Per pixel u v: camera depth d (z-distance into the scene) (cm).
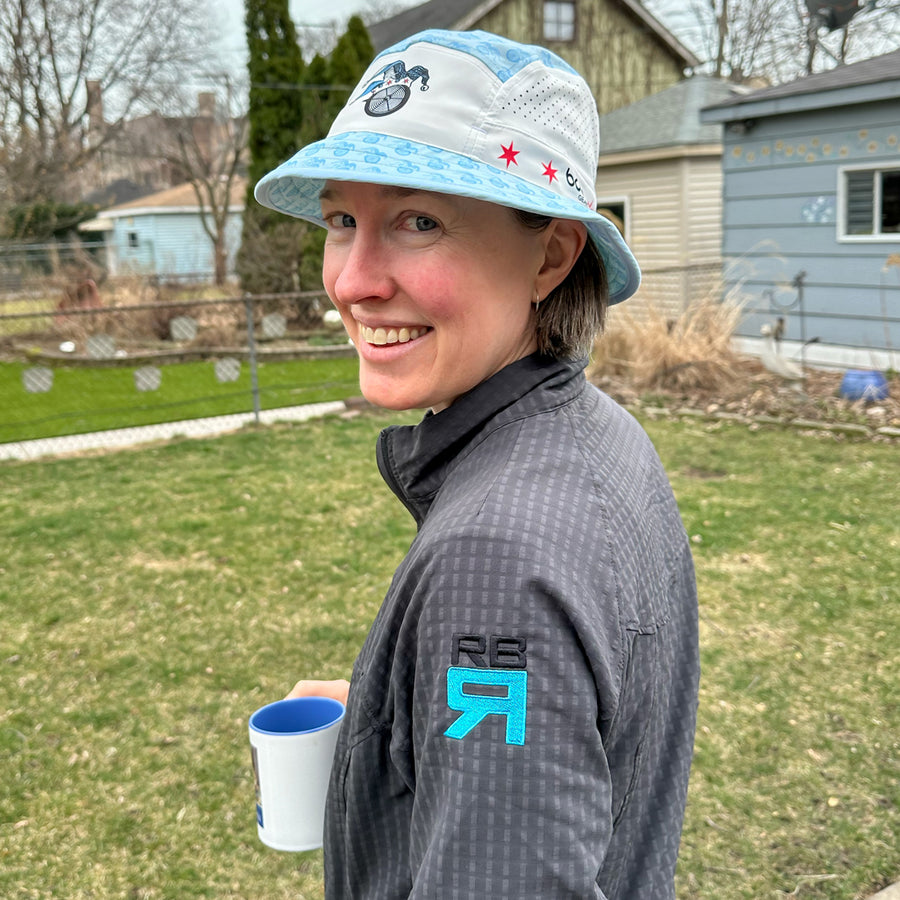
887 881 250
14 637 417
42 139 2042
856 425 750
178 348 1360
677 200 1269
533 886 67
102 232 3716
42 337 1447
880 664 367
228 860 271
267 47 1505
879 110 915
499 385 88
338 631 414
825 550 487
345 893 93
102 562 507
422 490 91
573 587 72
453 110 83
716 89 1411
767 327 930
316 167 81
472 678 70
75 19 2462
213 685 371
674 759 99
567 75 90
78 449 797
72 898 256
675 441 738
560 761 69
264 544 529
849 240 960
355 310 88
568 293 93
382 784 86
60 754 324
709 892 248
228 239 3033
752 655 377
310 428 853
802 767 302
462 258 84
